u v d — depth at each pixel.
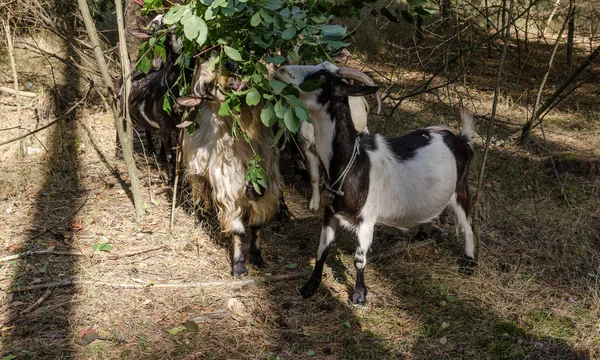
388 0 10.88
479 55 11.72
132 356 3.82
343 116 4.09
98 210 5.74
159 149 7.22
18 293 4.42
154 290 4.50
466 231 4.94
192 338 4.01
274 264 4.95
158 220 5.58
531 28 13.88
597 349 4.04
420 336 4.11
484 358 3.93
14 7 6.79
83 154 7.05
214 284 4.58
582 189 6.46
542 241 5.39
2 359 3.71
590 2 12.23
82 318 4.16
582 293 4.64
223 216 4.70
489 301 4.53
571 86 10.44
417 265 4.96
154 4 4.40
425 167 4.60
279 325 4.17
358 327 4.18
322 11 4.13
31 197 6.00
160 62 5.81
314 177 5.77
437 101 8.65
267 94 3.89
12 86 8.39
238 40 3.94
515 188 6.38
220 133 4.38
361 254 4.36
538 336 4.16
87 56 6.66
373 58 9.86
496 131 8.04
